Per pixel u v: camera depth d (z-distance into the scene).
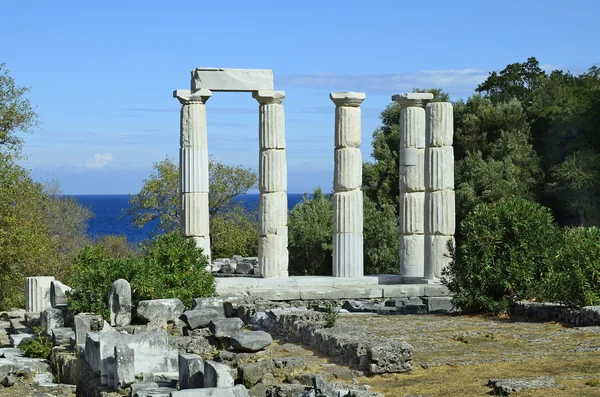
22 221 40.66
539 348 17.78
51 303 29.20
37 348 23.84
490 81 71.31
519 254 24.03
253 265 44.41
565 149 58.88
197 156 34.38
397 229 52.50
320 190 55.59
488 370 15.71
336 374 15.70
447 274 25.34
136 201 58.16
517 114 59.41
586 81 65.88
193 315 22.88
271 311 21.80
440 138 33.25
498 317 23.22
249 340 18.89
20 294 42.31
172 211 58.38
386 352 15.76
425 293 31.98
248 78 34.81
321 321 19.89
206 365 15.44
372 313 25.53
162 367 18.80
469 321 22.34
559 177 55.38
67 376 21.00
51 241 47.31
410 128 35.66
